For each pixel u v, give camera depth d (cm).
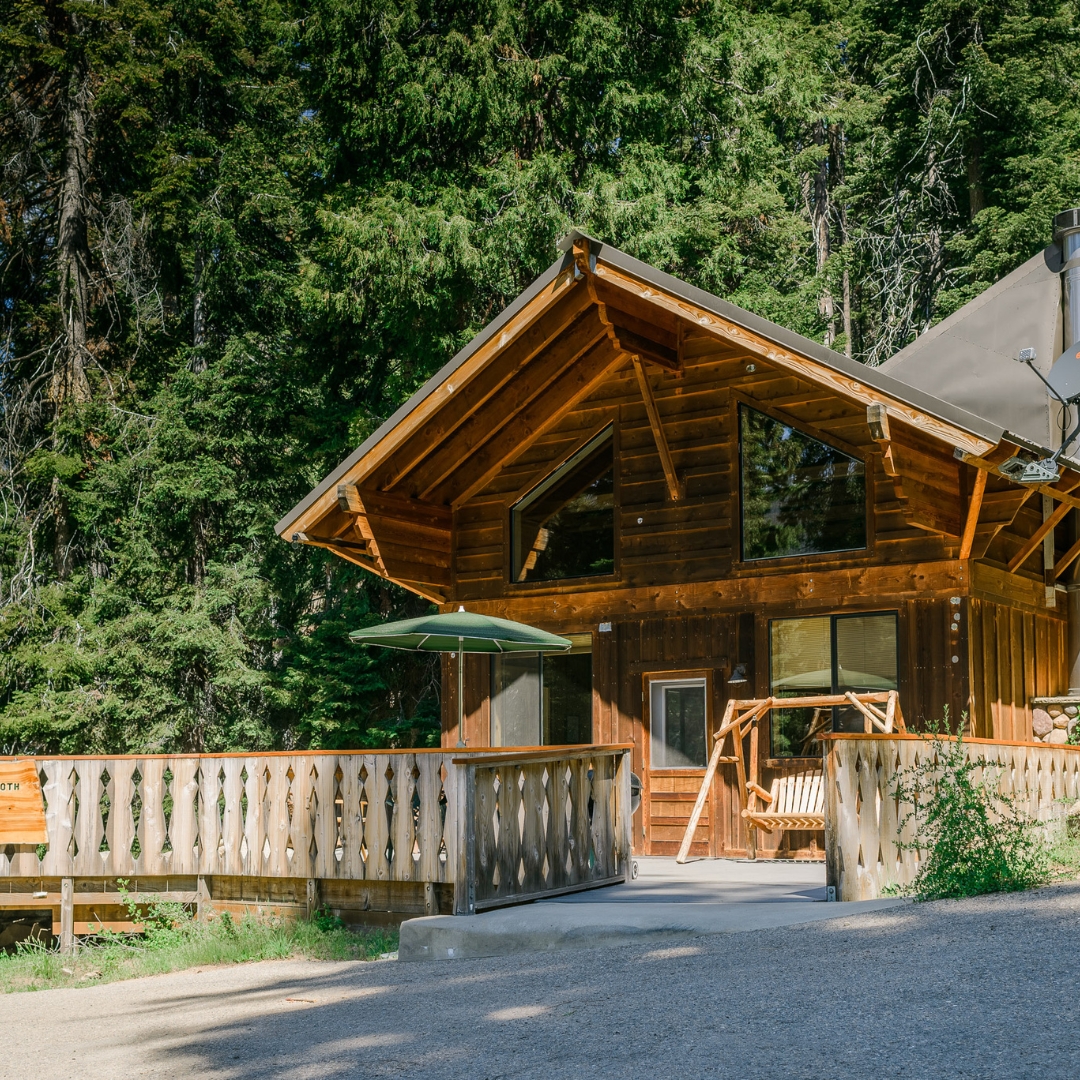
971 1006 553
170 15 2933
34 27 2811
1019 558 1483
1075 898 789
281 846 1184
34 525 2777
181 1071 627
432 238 2395
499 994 724
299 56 2912
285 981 923
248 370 2888
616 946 859
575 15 2566
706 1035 560
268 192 2997
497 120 2494
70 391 2819
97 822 1270
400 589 2870
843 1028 544
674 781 1572
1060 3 3381
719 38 2811
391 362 2961
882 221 3572
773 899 1020
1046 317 1748
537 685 1697
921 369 1772
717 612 1562
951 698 1386
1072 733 1491
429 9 2591
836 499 1513
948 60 3281
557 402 1683
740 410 1590
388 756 1125
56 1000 963
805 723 1484
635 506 1644
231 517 2828
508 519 1744
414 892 1116
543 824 1099
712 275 2855
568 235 1454
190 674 2723
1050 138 3148
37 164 3009
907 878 1017
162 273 3128
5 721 2531
